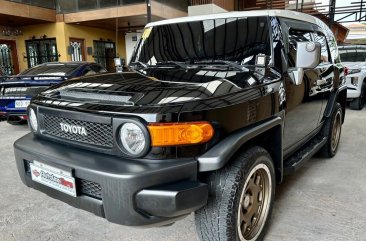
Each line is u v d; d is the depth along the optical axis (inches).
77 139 71.8
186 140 61.9
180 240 86.7
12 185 125.2
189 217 99.2
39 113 79.6
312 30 121.3
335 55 149.2
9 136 205.5
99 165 63.3
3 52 449.1
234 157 73.3
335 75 142.6
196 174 63.6
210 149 65.0
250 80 80.1
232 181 69.8
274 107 84.0
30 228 93.5
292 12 107.0
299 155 114.3
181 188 60.2
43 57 453.4
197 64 96.7
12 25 449.4
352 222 94.2
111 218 62.6
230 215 69.5
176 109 61.7
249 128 73.3
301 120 109.4
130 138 62.6
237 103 70.1
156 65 103.7
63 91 79.4
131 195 59.5
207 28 101.0
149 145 61.2
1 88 204.4
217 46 97.6
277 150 88.5
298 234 88.4
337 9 490.6
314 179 127.3
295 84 96.7
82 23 436.5
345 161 148.9
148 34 115.3
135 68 105.9
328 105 140.3
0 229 92.7
